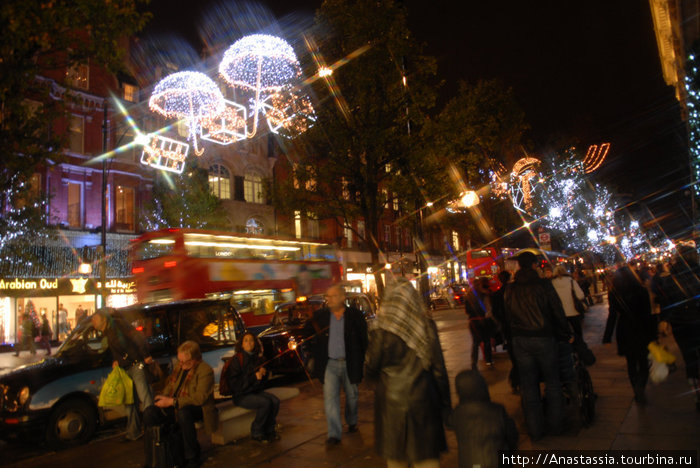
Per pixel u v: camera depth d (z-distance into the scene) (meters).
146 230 29.25
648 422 5.74
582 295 7.45
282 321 13.46
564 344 5.75
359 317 6.19
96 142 28.81
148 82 31.92
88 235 27.83
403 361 3.79
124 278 28.52
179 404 5.78
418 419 3.70
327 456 5.62
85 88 28.56
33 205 22.64
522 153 30.77
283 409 8.16
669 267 8.48
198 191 29.83
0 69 7.93
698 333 6.36
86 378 7.70
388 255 44.41
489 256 33.50
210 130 32.81
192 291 15.72
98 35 9.01
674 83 26.89
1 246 21.83
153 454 5.49
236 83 33.53
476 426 3.40
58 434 7.36
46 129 9.55
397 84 17.39
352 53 17.06
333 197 19.16
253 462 5.64
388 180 18.48
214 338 9.34
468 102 19.64
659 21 21.08
